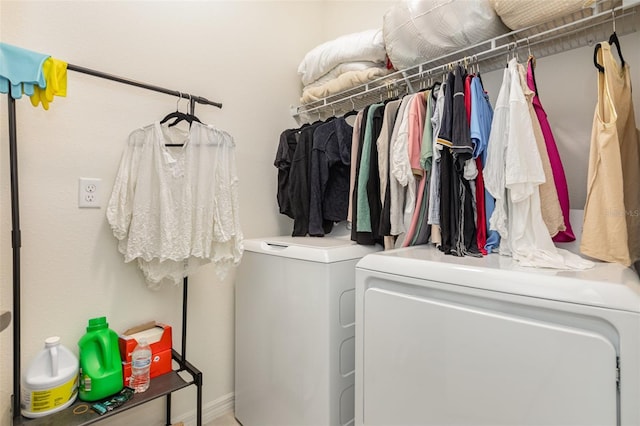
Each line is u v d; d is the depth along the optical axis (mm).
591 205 974
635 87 1217
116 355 1287
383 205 1440
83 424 1071
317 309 1297
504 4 1187
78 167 1335
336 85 1894
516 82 1069
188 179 1358
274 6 2139
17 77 986
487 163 1119
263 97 2055
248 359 1684
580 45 1324
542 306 744
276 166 1972
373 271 1077
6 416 1192
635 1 978
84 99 1353
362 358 1100
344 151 1725
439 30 1387
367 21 2205
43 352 1150
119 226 1371
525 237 1035
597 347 674
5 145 1177
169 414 1567
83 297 1352
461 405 850
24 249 1219
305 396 1338
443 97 1256
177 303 1639
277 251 1498
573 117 1345
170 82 1628
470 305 866
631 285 705
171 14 1642
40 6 1260
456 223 1174
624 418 644
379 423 1033
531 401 745
